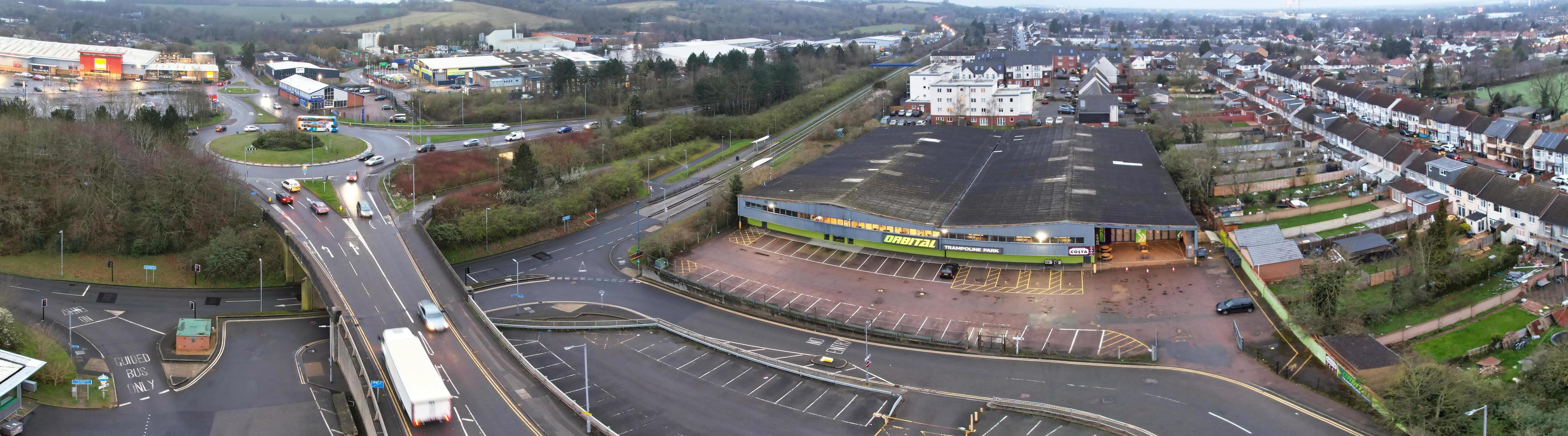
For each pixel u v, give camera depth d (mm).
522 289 153500
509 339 131250
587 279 158500
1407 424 98625
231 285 154000
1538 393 100625
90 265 155875
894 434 103562
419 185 196875
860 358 124312
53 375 116750
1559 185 190125
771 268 160375
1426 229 161750
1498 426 96062
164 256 161000
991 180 192250
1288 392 109562
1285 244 147625
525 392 110688
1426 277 132875
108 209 163750
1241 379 113438
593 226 188000
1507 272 140750
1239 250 150500
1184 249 160750
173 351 129125
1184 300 138875
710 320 139375
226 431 109188
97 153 170000
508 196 186750
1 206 158500
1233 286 143250
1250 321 130125
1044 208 162750
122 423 109938
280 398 117688
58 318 137500
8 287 141250
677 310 143500
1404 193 181375
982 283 149875
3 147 168750
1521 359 113688
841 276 155500
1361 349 113188
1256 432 101188
